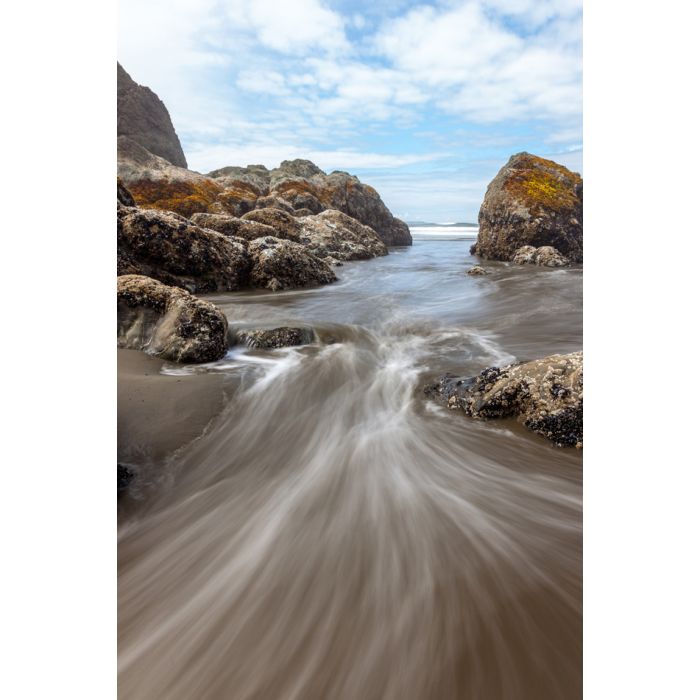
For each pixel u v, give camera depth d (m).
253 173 35.84
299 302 9.41
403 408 4.19
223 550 2.40
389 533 2.48
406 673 1.68
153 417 3.61
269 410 4.07
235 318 7.95
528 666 1.66
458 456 3.31
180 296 5.48
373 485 2.98
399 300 9.76
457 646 1.76
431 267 15.96
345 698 1.61
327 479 3.07
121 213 9.01
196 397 3.96
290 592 2.10
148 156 24.12
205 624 1.91
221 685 1.66
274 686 1.67
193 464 3.23
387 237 30.67
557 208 15.91
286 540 2.46
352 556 2.31
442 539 2.40
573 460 3.15
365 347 6.09
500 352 5.86
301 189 28.45
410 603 1.98
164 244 9.20
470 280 12.45
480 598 1.98
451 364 5.39
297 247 11.77
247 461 3.32
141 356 4.93
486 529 2.48
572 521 2.54
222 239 10.38
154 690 1.64
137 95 34.09
